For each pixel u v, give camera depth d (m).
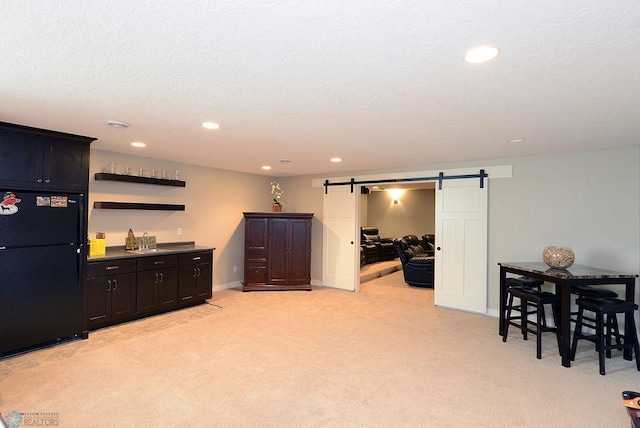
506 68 1.91
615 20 1.42
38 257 3.35
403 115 2.80
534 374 2.98
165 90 2.31
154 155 4.83
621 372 3.03
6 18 1.45
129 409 2.35
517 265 3.92
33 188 3.31
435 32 1.54
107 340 3.62
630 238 3.92
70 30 1.55
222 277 6.22
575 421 2.29
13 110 2.75
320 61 1.85
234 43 1.66
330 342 3.65
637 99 2.38
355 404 2.46
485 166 4.87
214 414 2.31
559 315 3.60
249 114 2.82
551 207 4.40
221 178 6.16
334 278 6.45
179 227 5.51
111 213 4.67
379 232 11.37
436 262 5.26
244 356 3.26
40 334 3.36
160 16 1.43
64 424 2.17
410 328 4.16
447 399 2.55
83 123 3.13
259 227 6.14
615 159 4.01
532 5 1.33
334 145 3.98
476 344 3.67
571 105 2.51
